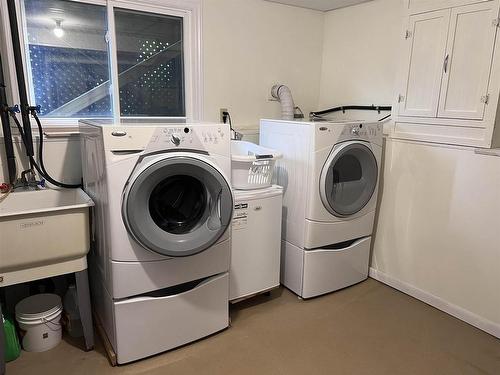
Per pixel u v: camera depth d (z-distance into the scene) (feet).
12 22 6.47
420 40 7.64
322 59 11.08
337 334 6.97
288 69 10.46
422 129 7.85
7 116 6.59
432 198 7.77
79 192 6.81
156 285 5.91
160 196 6.10
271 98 10.33
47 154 7.29
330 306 7.95
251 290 7.69
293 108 9.90
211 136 5.87
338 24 10.45
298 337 6.86
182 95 9.26
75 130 7.50
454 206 7.41
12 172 6.84
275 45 10.07
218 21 9.05
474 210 7.10
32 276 5.64
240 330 7.04
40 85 7.50
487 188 6.86
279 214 7.77
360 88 10.07
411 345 6.70
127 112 8.59
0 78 6.42
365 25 9.73
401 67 8.06
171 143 5.54
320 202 7.68
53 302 6.67
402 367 6.14
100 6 7.86
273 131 8.36
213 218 6.01
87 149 6.34
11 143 6.73
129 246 5.54
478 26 6.70
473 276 7.25
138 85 8.62
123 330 5.82
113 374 5.80
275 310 7.75
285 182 8.19
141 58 8.54
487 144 6.77
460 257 7.43
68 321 6.72
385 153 8.59
